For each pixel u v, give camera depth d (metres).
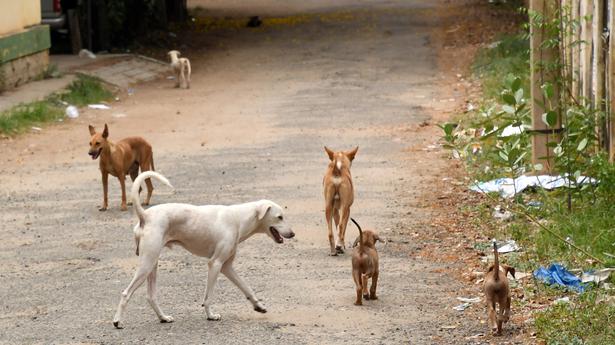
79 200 17.44
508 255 12.96
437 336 10.26
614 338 9.83
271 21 45.62
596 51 15.92
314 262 13.34
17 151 22.11
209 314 11.00
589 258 12.42
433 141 21.55
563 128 16.03
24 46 29.45
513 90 15.71
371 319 10.89
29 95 27.59
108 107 28.09
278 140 22.47
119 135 23.80
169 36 41.19
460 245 13.71
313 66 34.47
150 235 10.79
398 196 16.81
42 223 15.88
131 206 16.89
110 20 37.66
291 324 10.78
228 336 10.43
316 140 22.33
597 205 14.35
